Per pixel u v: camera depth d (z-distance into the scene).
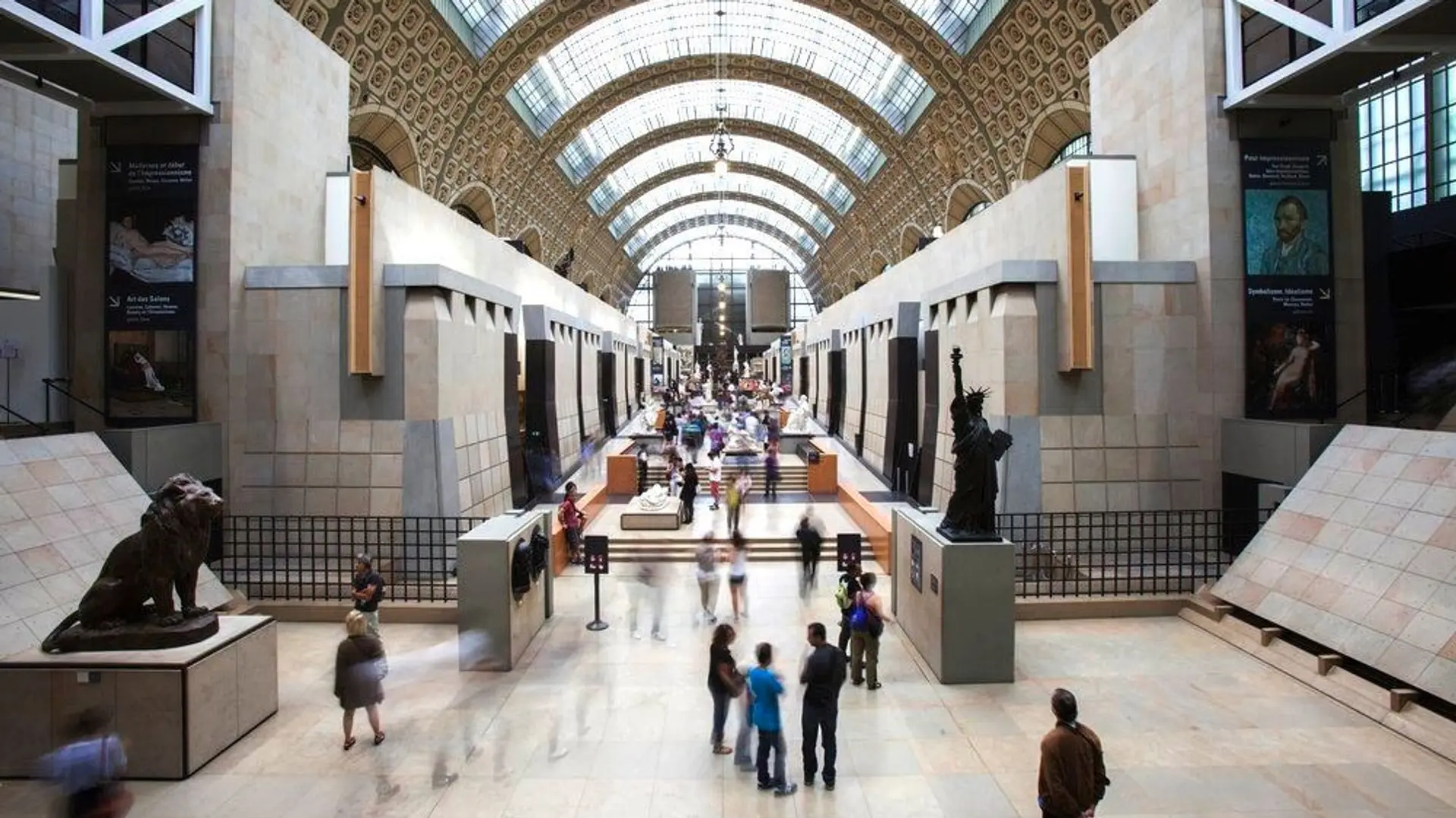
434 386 14.34
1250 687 9.43
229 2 14.68
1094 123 18.88
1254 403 14.46
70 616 7.89
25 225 19.77
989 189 38.22
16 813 6.80
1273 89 13.76
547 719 8.64
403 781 7.36
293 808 6.91
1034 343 14.53
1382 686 8.80
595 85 47.09
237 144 14.77
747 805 6.92
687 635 11.34
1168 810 6.80
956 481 10.13
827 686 7.16
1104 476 14.50
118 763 5.68
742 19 44.22
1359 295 14.71
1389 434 11.12
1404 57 12.52
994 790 7.17
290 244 16.61
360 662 7.98
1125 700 9.04
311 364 14.59
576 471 25.19
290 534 14.45
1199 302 14.72
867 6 36.09
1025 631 11.47
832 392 34.00
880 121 46.91
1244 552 12.02
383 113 29.84
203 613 8.26
